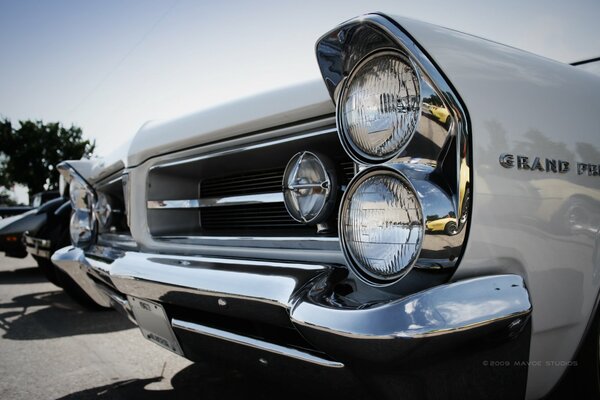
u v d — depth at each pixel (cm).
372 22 100
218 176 190
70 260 236
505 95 109
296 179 145
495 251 102
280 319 120
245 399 200
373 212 104
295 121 142
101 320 365
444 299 93
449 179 97
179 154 181
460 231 96
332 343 100
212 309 140
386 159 103
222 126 159
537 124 114
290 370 125
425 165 98
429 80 97
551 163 114
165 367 249
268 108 146
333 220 142
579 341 132
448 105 97
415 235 97
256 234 164
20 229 621
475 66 106
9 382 232
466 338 93
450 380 99
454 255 97
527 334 104
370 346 93
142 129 202
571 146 121
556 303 118
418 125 97
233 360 146
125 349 285
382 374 98
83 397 211
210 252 166
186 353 172
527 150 109
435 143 97
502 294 99
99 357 270
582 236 121
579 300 123
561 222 116
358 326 94
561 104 123
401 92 101
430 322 90
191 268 152
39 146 3988
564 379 142
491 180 101
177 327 160
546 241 112
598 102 135
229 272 138
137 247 200
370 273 105
